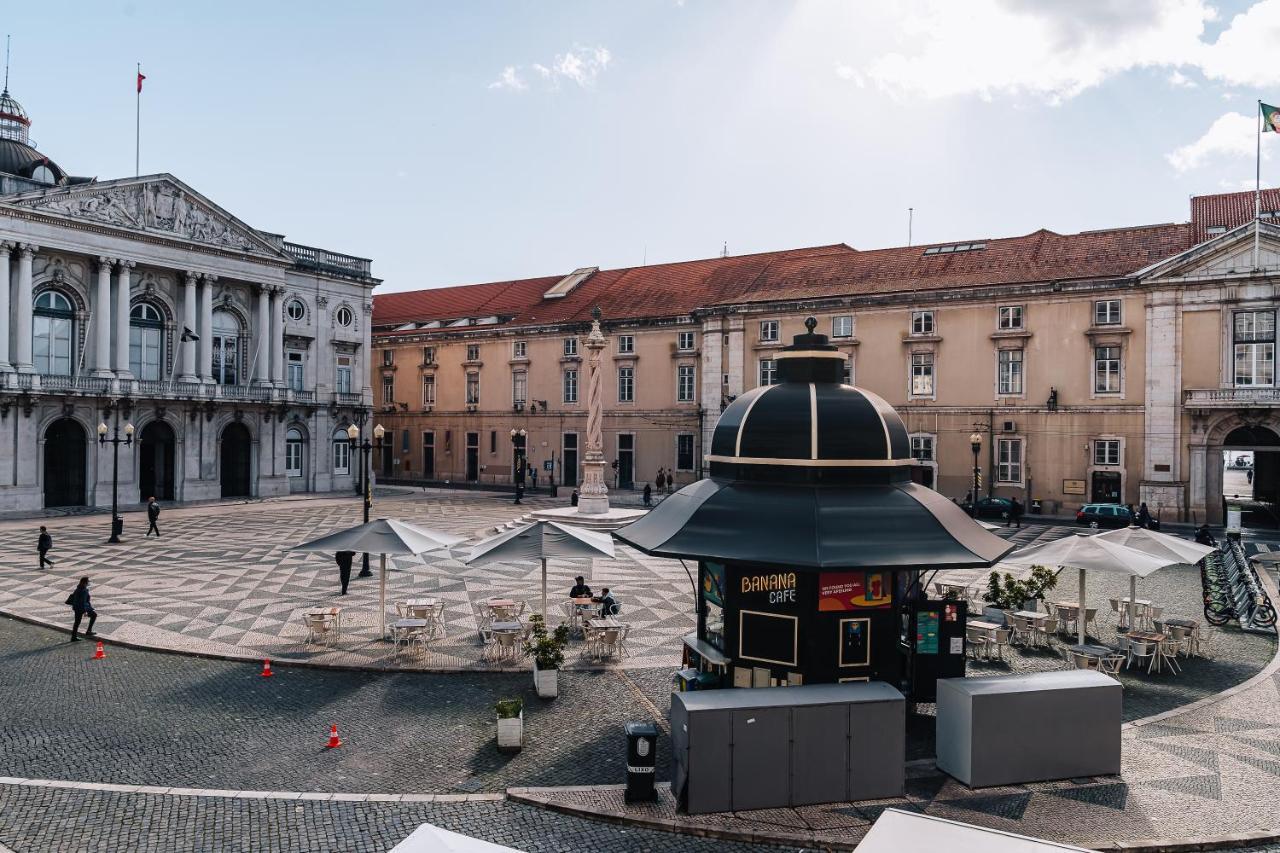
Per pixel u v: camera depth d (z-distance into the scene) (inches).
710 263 2362.2
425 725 533.0
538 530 714.2
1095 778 447.8
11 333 1685.5
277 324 2145.7
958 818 401.4
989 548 508.7
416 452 2664.9
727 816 402.6
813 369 569.3
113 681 613.3
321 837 384.5
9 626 770.8
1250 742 503.2
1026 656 685.3
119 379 1811.0
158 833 385.1
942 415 1793.8
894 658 513.7
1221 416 1535.4
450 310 2768.2
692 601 883.4
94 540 1317.7
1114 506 1520.7
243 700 576.1
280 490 2143.2
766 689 436.1
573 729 528.4
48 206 1702.8
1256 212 1510.8
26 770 456.4
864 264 2007.9
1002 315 1739.7
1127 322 1625.2
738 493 526.9
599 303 2384.4
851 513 497.7
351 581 981.8
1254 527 1544.0
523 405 2421.3
